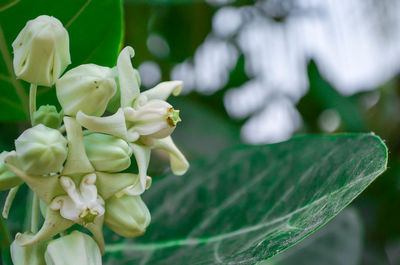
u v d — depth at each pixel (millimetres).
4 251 304
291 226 268
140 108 275
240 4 573
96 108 267
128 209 272
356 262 429
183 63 575
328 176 281
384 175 574
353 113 615
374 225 582
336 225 446
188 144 536
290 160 303
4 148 398
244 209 307
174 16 561
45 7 296
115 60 314
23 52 264
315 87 601
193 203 323
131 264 318
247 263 257
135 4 521
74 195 260
